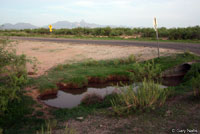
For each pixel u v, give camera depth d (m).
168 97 5.43
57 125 4.25
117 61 11.63
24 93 6.83
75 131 3.73
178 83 8.24
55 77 8.90
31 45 21.16
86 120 4.40
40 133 3.77
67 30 37.69
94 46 19.41
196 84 5.43
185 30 24.42
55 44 21.94
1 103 4.75
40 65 11.45
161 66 9.88
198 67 8.40
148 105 4.65
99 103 6.18
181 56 11.32
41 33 40.62
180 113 4.12
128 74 9.30
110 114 4.61
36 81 8.23
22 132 3.97
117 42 21.81
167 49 14.45
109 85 8.65
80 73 9.53
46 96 7.33
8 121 4.70
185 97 5.21
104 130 3.67
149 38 25.11
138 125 3.74
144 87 5.09
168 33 24.78
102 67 10.84
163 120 3.86
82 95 7.46
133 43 20.08
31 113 5.38
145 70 7.98
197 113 4.02
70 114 5.10
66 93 7.71
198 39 21.61
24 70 7.28
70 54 15.34
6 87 5.66
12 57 7.34
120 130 3.58
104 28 34.03
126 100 4.83
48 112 5.55
